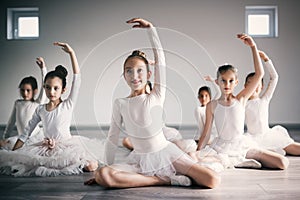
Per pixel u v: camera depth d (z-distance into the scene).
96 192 1.49
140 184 1.59
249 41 2.10
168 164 1.63
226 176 1.84
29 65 5.83
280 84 5.57
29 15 5.94
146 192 1.49
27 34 5.98
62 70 2.15
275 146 2.52
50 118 2.06
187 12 5.69
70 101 2.08
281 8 5.57
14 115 2.51
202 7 5.68
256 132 2.55
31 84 2.49
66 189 1.55
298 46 5.57
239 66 5.64
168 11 5.71
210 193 1.47
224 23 5.66
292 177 1.81
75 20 5.78
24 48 5.82
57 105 2.11
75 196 1.43
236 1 5.64
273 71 2.60
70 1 5.78
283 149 2.63
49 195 1.45
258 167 2.08
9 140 2.37
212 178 1.56
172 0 5.70
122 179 1.55
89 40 5.78
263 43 5.62
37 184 1.65
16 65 5.84
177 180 1.60
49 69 5.81
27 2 5.79
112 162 1.67
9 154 1.93
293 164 2.22
